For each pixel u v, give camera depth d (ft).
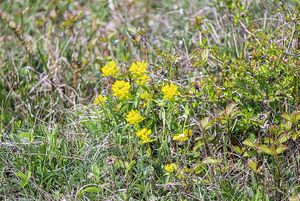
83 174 17.24
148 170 16.78
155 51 19.86
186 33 23.06
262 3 22.17
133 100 17.90
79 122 18.99
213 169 16.33
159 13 25.49
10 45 23.77
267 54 17.84
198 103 17.98
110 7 25.58
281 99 17.85
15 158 17.88
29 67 21.97
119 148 17.44
